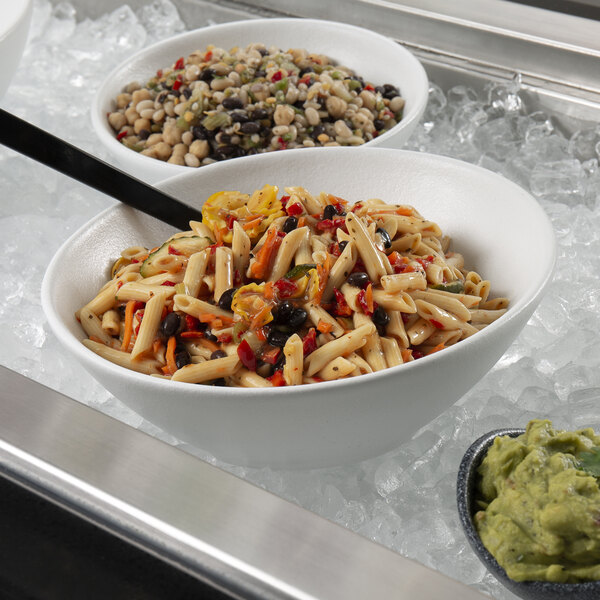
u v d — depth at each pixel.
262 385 0.71
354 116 0.98
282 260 0.76
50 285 0.77
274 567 0.59
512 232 0.80
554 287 0.84
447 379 0.69
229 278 0.76
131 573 0.61
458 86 1.02
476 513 0.66
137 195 0.81
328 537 0.60
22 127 0.77
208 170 0.86
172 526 0.60
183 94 1.00
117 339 0.78
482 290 0.78
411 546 0.68
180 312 0.75
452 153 0.98
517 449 0.65
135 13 1.21
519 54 0.99
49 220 0.92
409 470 0.73
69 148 0.79
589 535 0.62
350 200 0.86
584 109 0.96
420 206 0.85
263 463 0.72
